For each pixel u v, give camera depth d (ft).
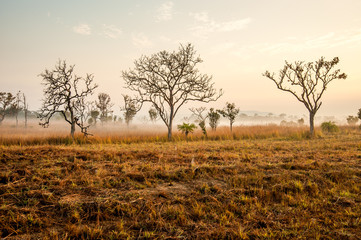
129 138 56.08
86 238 11.82
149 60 66.85
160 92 64.34
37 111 53.57
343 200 16.58
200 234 12.30
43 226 12.81
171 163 27.17
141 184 19.69
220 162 28.12
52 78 53.88
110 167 24.75
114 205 15.17
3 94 99.96
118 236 11.91
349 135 60.39
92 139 54.90
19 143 48.19
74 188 17.87
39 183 18.42
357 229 12.80
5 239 11.53
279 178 20.84
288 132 70.64
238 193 17.87
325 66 60.85
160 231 12.63
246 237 11.93
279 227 13.10
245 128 78.02
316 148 39.01
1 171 21.24
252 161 28.50
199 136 63.87
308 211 15.06
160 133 68.28
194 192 17.83
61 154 29.81
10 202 15.03
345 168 23.66
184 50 66.74
